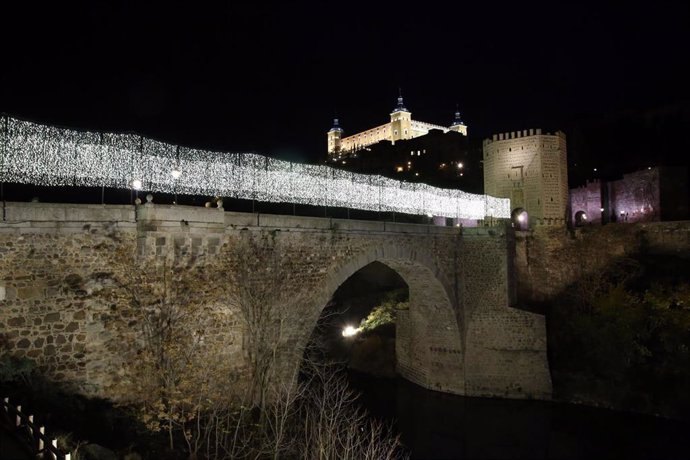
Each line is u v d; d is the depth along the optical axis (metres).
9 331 14.87
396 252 30.80
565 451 30.64
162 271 17.88
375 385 41.97
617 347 36.06
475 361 38.59
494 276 38.59
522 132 55.84
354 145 166.12
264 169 29.86
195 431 17.59
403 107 154.38
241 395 19.95
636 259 45.75
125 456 14.25
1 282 14.82
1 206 14.91
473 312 38.97
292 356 22.55
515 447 31.70
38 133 18.81
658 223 47.44
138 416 16.61
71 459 11.55
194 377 18.17
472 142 115.19
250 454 17.06
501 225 38.84
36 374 15.11
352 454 17.89
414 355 42.22
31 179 18.52
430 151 115.62
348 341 48.84
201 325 18.91
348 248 26.39
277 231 22.11
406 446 31.77
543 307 46.12
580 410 35.00
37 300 15.40
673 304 37.12
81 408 15.42
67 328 15.88
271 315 21.42
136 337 17.20
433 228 35.47
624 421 33.03
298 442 18.36
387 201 41.88
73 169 19.86
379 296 57.94
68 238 16.08
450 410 36.62
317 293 24.11
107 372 16.55
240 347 20.19
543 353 37.03
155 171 23.06
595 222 72.44
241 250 20.53
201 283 18.95
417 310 40.81
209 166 26.19
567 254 48.94
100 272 16.61
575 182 94.62
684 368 33.53
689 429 31.31
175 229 18.30
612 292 38.94
